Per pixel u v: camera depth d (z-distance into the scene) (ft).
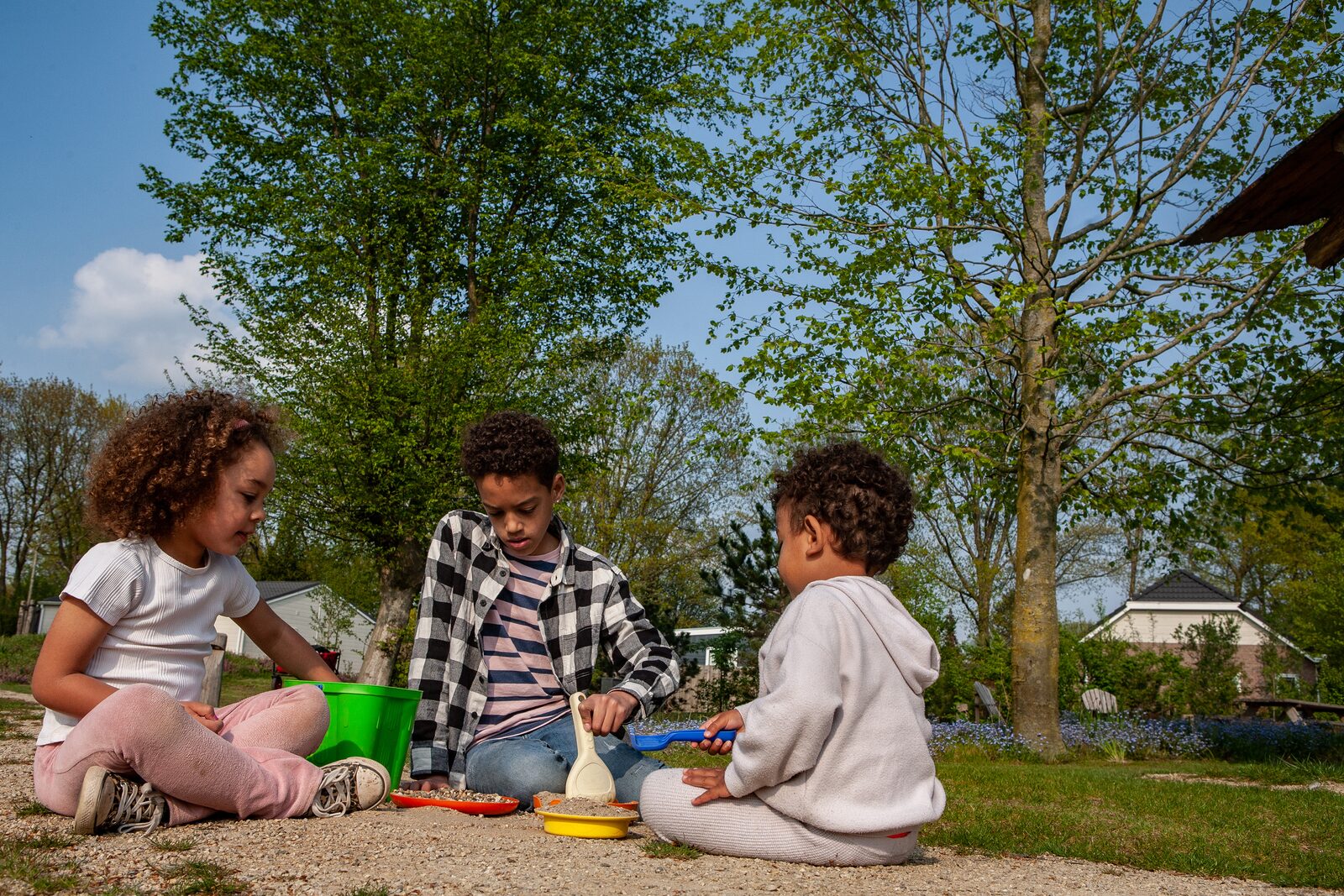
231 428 9.11
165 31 58.03
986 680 52.60
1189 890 8.25
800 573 8.47
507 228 58.59
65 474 126.93
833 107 43.91
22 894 6.01
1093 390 42.63
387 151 54.54
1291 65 36.94
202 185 57.77
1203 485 40.37
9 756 16.93
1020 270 39.37
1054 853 10.30
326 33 58.13
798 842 7.63
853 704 7.50
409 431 49.96
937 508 40.75
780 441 38.29
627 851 7.93
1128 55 37.63
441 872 6.82
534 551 11.39
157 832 8.02
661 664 10.80
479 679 11.16
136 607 8.91
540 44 58.65
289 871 6.73
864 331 36.50
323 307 51.65
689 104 58.39
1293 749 34.91
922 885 7.18
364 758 9.62
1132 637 95.66
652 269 60.90
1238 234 23.79
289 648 10.72
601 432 57.93
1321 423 37.06
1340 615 69.56
